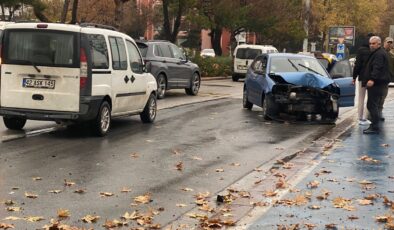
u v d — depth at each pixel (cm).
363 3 6144
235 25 3738
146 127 1259
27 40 1053
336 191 703
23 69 1052
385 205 639
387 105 1783
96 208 638
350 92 1525
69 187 723
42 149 958
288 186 734
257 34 4366
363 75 1223
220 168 869
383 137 1138
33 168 818
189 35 5484
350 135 1167
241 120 1432
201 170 852
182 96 2047
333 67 1619
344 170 828
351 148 1012
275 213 613
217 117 1478
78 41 1036
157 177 796
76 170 816
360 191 703
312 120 1448
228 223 582
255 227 566
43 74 1046
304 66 1516
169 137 1136
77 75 1036
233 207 646
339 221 581
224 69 3462
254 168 877
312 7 5438
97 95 1065
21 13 3862
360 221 581
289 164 885
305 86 1384
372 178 776
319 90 1380
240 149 1037
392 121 1369
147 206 651
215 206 656
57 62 1039
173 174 818
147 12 4944
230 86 2700
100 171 816
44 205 642
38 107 1053
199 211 635
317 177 783
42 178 763
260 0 3881
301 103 1386
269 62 1522
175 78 1972
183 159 926
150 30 5444
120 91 1159
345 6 6003
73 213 616
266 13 3959
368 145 1041
